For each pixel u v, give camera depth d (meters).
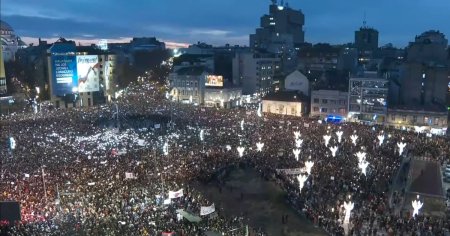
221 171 59.91
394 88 111.38
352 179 53.00
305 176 52.28
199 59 162.88
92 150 64.88
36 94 133.75
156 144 70.38
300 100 114.81
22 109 119.62
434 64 110.12
